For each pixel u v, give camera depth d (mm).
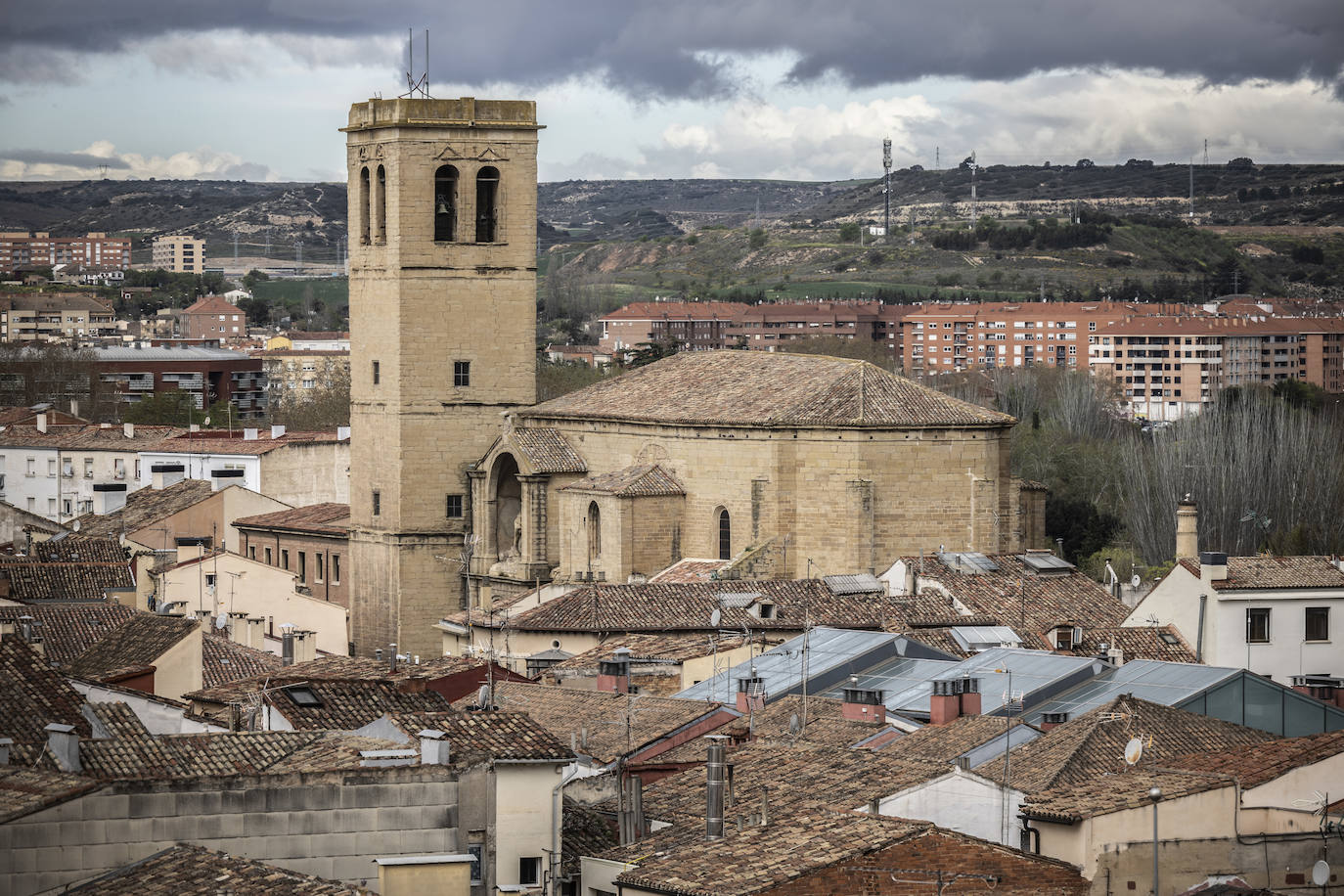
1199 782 73250
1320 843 72625
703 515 170500
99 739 68688
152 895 60719
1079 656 113688
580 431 183750
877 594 147375
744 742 94125
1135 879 71188
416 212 189875
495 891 68500
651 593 146125
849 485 162375
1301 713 102375
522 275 192375
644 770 88188
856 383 165875
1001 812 79438
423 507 190875
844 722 98875
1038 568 148250
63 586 146750
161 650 115375
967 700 100438
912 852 67812
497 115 191250
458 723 72000
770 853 68125
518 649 144000
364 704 83812
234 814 64750
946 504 164375
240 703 95188
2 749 66375
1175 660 123562
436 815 67250
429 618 191250
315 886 60875
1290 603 123312
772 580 152125
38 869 62156
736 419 167375
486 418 192000
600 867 71000
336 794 65938
